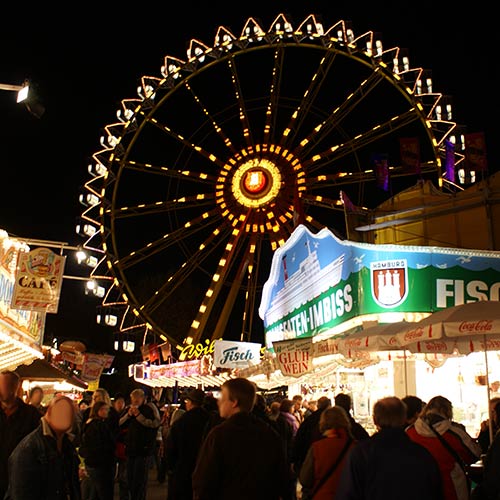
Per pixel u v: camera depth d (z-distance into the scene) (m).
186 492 7.67
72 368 27.52
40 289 13.13
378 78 30.47
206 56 33.09
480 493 5.03
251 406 4.67
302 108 31.91
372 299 12.41
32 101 12.12
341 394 7.73
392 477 3.97
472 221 14.12
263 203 31.31
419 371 13.16
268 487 4.36
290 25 32.44
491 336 8.70
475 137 16.23
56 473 4.89
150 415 10.66
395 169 28.28
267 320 23.70
